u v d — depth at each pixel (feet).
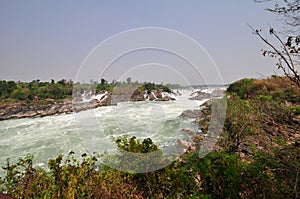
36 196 7.93
